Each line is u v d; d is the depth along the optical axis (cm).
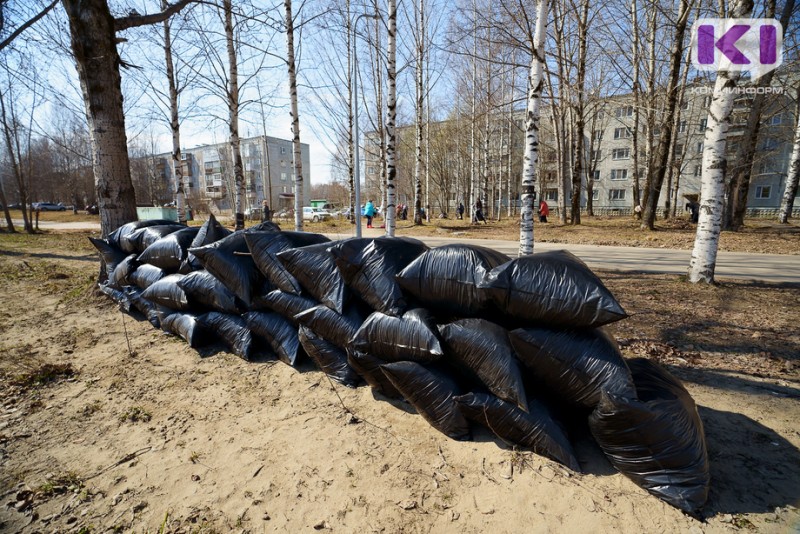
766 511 186
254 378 337
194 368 359
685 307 502
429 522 189
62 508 199
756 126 1370
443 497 203
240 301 384
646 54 1476
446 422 247
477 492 205
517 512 192
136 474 225
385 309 274
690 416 200
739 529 177
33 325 481
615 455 205
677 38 1132
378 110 1933
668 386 217
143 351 399
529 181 632
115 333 451
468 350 236
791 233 1324
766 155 1780
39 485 215
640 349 377
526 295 223
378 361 279
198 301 410
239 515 195
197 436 259
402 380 257
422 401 254
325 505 200
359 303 314
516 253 1053
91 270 822
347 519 192
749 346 375
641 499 194
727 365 339
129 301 507
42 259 993
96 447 249
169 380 338
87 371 356
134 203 618
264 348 392
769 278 669
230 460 235
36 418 282
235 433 262
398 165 3109
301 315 321
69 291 638
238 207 1110
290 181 6088
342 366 318
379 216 3159
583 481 207
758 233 1342
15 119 1761
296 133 1127
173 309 436
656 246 1141
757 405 275
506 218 2698
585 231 1515
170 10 636
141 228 535
